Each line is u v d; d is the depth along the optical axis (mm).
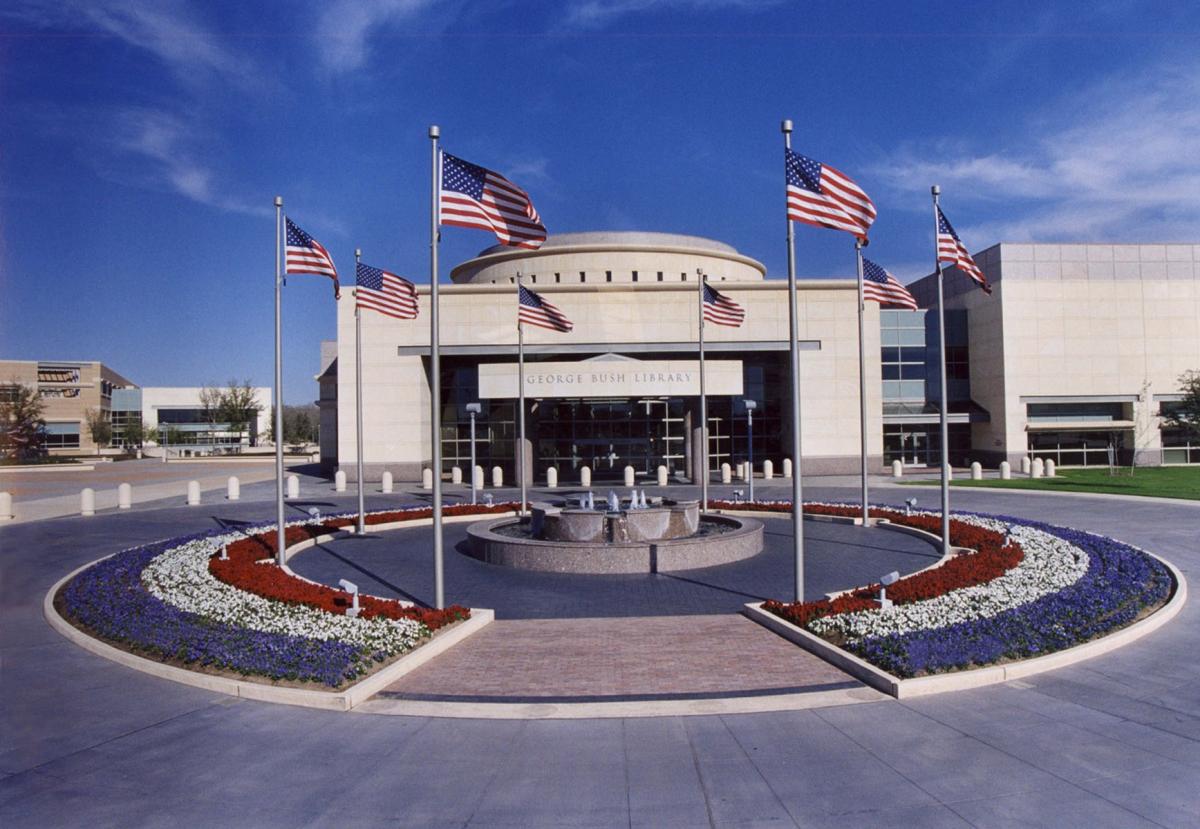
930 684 9594
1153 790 7012
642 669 10734
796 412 13352
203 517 29234
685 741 8289
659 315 43375
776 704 9281
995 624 11453
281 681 9977
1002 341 48750
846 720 8797
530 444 41156
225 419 107062
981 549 18469
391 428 43781
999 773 7402
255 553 18719
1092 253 49156
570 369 37969
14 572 18656
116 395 112125
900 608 12406
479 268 50969
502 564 18516
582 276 47094
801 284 44125
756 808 6812
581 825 6570
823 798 6977
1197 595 14523
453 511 27297
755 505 27672
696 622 13227
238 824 6641
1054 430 49344
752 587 15953
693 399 42125
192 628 12023
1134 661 10695
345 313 44125
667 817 6684
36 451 81688
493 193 14094
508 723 8875
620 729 8648
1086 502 29953
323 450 59969
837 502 30172
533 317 25562
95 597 14266
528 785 7316
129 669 10945
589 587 16172
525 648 11828
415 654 11000
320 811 6859
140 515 30109
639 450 45656
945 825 6461
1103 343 48875
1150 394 48906
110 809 6926
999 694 9523
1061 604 12609
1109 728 8430
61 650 11961
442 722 8922
